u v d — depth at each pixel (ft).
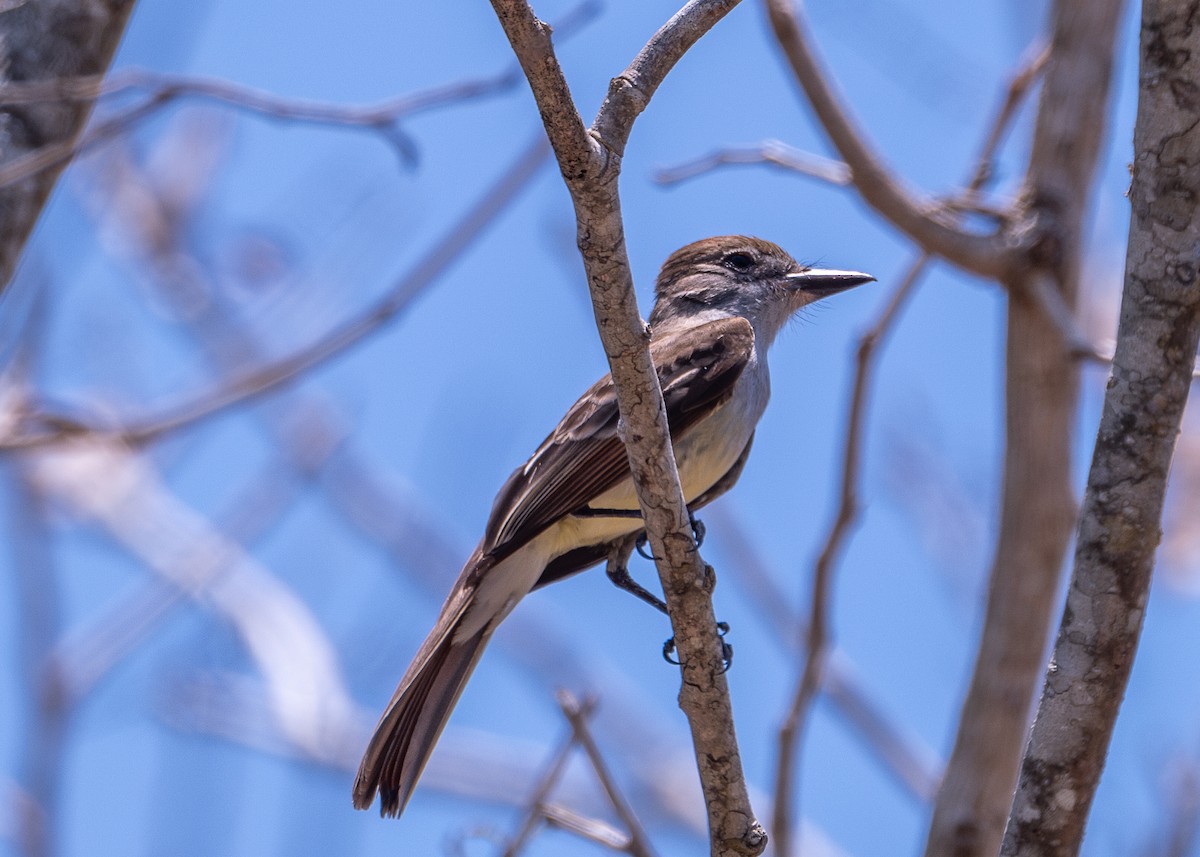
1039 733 20.56
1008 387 35.01
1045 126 36.01
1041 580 33.53
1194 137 20.10
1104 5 36.50
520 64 20.62
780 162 35.55
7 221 27.25
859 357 33.01
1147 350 20.31
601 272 22.36
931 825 32.01
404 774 32.76
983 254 34.63
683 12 22.41
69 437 37.24
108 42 28.89
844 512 32.07
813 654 31.55
